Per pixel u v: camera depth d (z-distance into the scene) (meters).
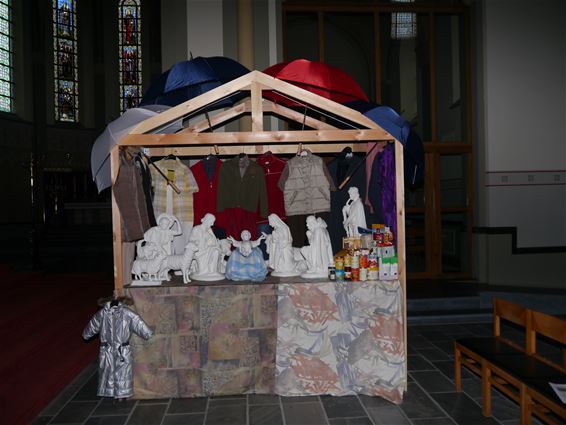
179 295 3.60
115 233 3.67
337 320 3.62
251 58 6.35
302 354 3.61
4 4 15.42
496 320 3.60
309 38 7.46
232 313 3.61
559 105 7.13
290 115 5.07
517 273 7.04
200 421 3.23
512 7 7.06
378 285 3.60
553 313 6.31
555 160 7.11
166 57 6.42
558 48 7.13
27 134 15.86
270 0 6.60
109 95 18.25
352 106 4.86
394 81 8.18
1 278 7.05
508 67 7.07
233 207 4.45
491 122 7.04
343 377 3.60
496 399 3.53
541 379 2.71
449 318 5.84
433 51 7.36
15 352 4.20
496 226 7.02
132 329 3.49
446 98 7.89
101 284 7.44
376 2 7.27
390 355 3.54
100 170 3.96
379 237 3.76
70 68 17.52
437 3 7.33
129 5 18.47
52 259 11.37
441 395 3.62
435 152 7.40
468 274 7.40
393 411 3.35
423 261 7.94
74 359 4.33
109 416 3.32
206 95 3.72
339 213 4.67
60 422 3.24
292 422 3.20
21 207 15.33
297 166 4.37
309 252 3.88
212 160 4.59
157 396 3.58
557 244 7.09
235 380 3.60
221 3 6.43
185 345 3.60
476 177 7.22
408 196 7.86
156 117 3.70
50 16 16.78
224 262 4.09
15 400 3.46
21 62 15.88
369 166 4.43
